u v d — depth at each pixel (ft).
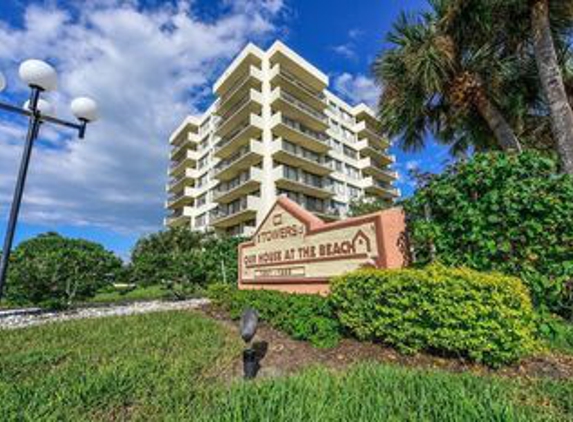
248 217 93.30
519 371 11.12
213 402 8.86
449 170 16.44
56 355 13.78
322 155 108.17
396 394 8.46
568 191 13.32
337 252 21.09
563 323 13.62
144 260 45.06
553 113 22.95
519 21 27.02
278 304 19.11
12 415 8.06
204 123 132.26
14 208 20.15
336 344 14.96
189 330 19.10
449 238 15.72
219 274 46.47
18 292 30.68
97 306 35.45
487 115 28.25
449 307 11.76
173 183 146.61
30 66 20.39
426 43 27.35
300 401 8.18
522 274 13.53
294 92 100.99
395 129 32.32
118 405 9.04
